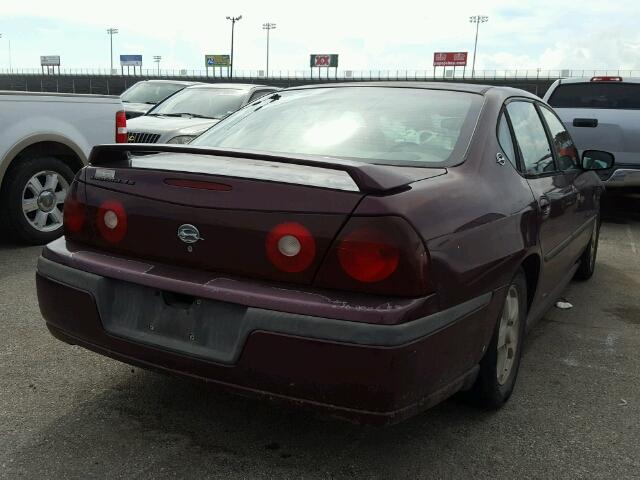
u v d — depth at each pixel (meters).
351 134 3.06
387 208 2.17
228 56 104.00
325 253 2.21
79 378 3.30
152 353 2.49
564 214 3.88
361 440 2.79
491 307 2.65
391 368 2.12
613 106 9.37
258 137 3.23
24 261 5.57
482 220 2.61
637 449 2.81
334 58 100.69
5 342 3.74
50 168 6.20
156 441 2.72
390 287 2.16
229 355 2.32
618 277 5.96
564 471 2.61
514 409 3.15
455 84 3.50
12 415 2.90
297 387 2.22
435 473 2.55
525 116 3.74
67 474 2.46
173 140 8.64
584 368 3.74
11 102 5.83
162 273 2.48
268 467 2.55
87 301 2.62
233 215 2.36
